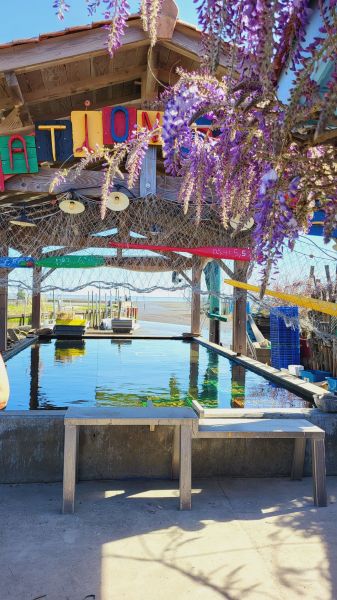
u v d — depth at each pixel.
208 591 2.25
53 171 5.65
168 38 5.56
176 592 2.24
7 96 6.60
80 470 3.76
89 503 3.25
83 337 14.24
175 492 3.50
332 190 1.55
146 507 3.20
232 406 5.95
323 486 3.25
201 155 2.10
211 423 3.43
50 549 2.60
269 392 6.81
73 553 2.57
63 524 2.91
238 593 2.23
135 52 6.16
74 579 2.33
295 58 1.30
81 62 6.12
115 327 16.52
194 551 2.61
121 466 3.80
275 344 8.59
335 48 1.15
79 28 5.51
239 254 5.07
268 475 3.87
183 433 3.18
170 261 10.15
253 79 1.43
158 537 2.76
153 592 2.23
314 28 1.32
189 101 1.80
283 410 4.07
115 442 3.79
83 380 7.68
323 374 7.32
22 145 5.48
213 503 3.28
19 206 6.38
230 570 2.42
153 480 3.77
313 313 7.80
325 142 1.46
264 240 1.45
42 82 6.42
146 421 3.13
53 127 5.45
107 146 5.48
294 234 1.43
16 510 3.12
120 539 2.73
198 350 11.86
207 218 5.81
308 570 2.43
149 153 5.56
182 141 1.99
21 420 3.69
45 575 2.36
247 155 1.82
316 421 3.92
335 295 5.40
